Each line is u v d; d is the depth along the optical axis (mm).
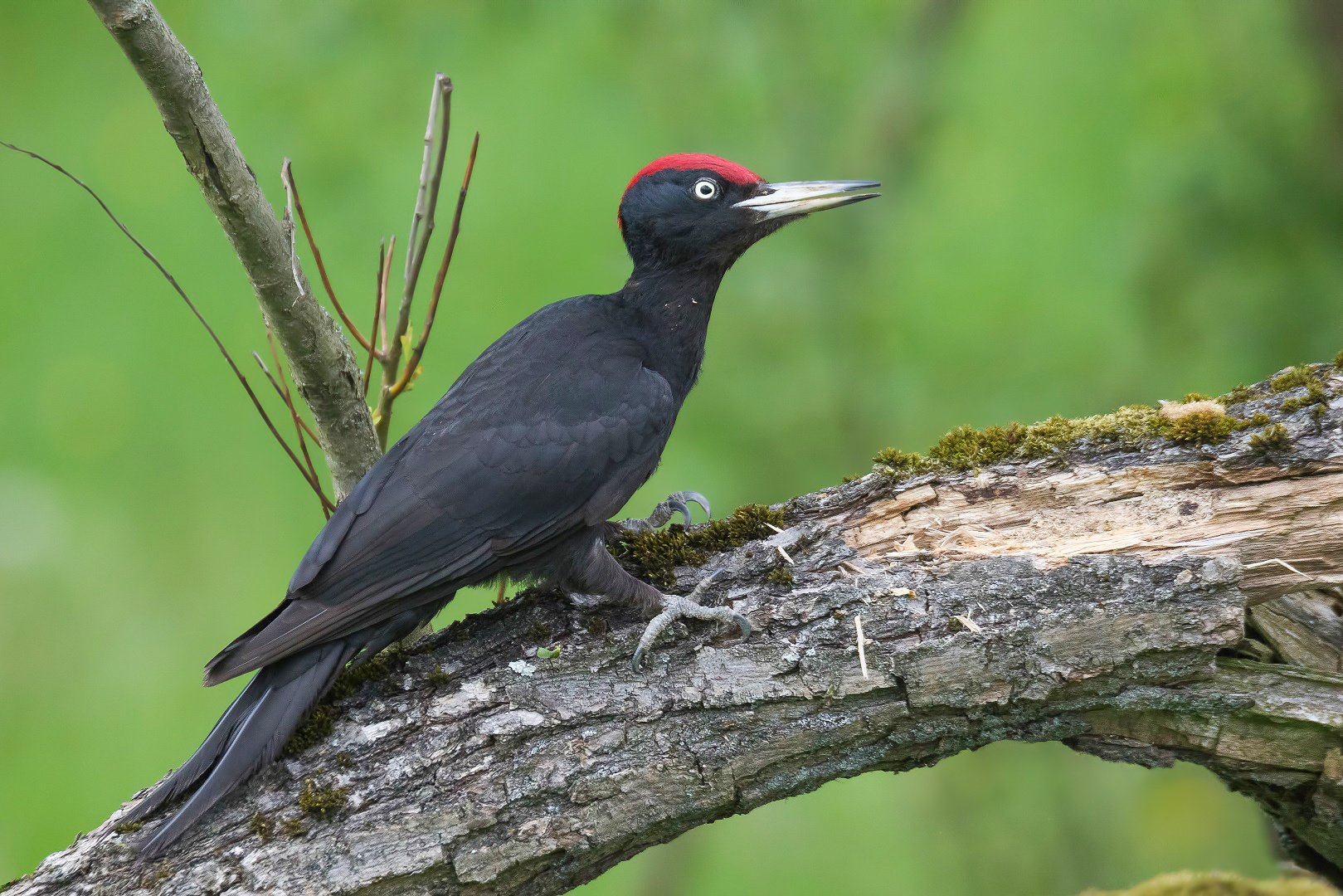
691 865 11914
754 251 11633
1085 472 6758
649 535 7105
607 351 7266
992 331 11469
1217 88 11195
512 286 13312
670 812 6172
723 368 11531
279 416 14570
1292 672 6441
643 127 12211
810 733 6277
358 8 10953
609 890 12594
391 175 12078
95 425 14812
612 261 11742
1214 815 11727
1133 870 11570
